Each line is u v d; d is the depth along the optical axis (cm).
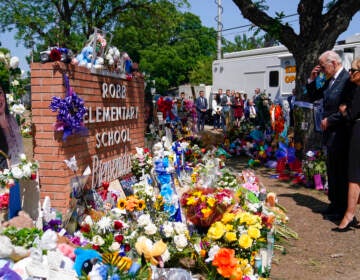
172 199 470
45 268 278
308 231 534
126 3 1802
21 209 382
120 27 1970
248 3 919
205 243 382
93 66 496
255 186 561
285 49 1574
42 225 367
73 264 301
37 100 425
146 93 966
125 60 604
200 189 459
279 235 505
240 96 1723
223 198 421
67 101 416
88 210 418
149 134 838
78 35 1925
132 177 604
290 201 683
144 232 379
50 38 1755
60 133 425
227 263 333
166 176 547
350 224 546
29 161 391
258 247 384
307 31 884
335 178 579
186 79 4672
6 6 1802
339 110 543
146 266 325
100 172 514
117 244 350
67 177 428
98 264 306
